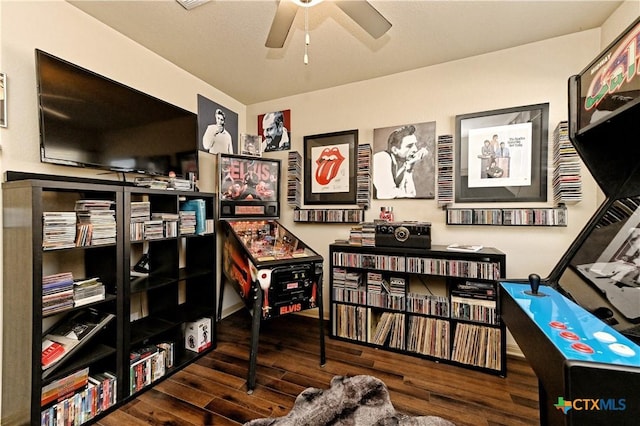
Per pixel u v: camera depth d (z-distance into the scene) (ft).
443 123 8.27
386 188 8.98
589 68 3.84
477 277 6.84
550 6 5.97
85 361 5.05
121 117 6.30
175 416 5.22
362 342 8.02
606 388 2.09
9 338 4.72
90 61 6.22
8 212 4.72
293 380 6.32
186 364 6.85
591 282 3.72
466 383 6.25
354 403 5.54
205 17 6.30
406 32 6.83
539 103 7.23
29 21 5.26
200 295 8.00
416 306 7.44
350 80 9.34
